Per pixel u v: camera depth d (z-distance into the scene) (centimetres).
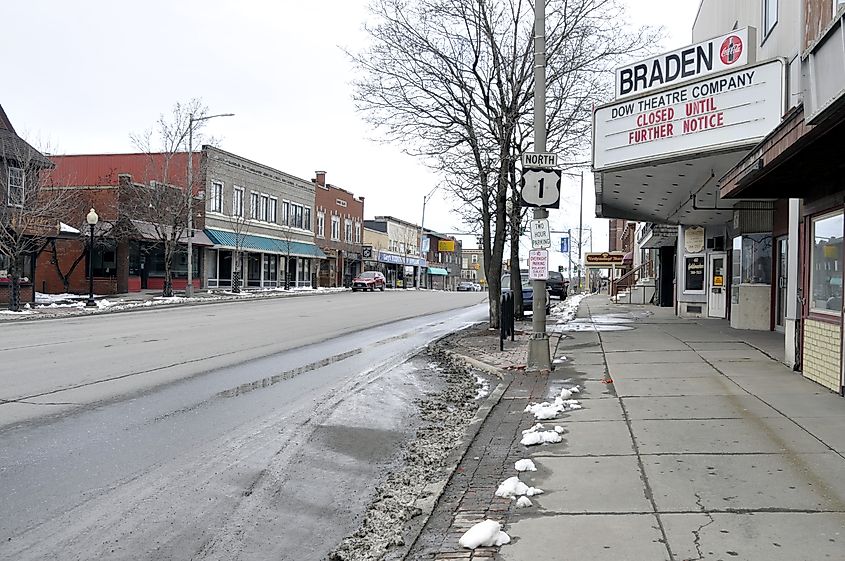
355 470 666
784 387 948
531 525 487
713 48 1343
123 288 3912
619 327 1936
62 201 3250
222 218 4691
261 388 1086
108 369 1235
